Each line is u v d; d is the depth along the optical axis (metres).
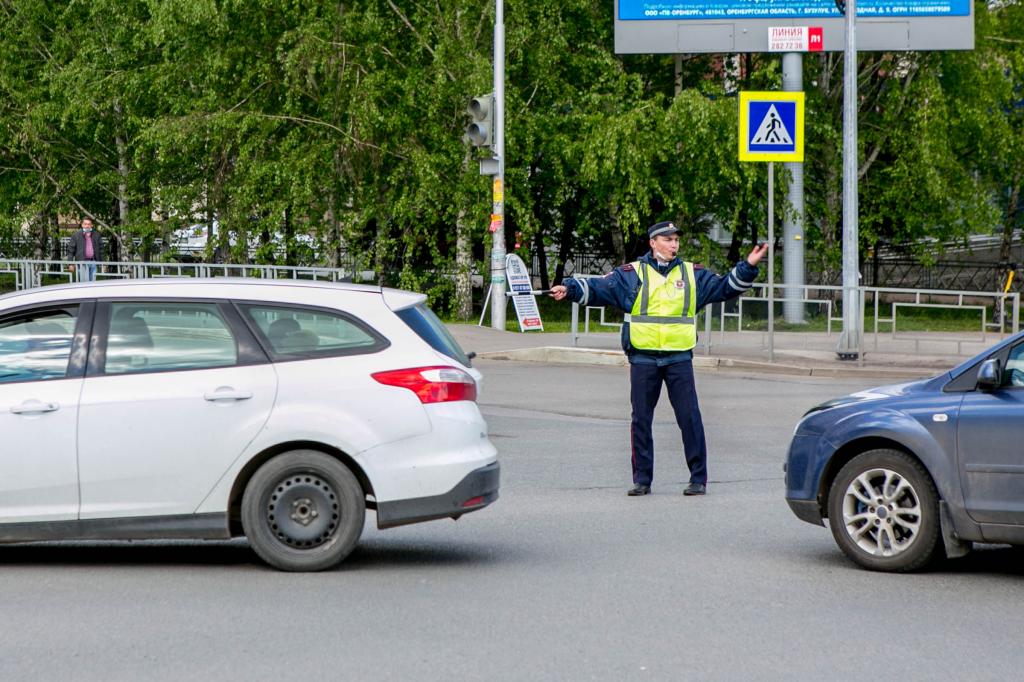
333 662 18.20
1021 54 95.19
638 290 32.19
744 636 19.62
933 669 17.92
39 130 102.94
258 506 23.75
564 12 91.75
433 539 27.27
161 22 86.38
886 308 66.38
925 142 89.06
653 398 32.34
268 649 18.86
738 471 35.91
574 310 69.56
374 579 23.47
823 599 22.06
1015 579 23.69
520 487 33.47
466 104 84.81
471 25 87.94
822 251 93.75
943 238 95.69
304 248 90.56
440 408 23.98
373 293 24.52
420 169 83.38
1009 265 104.31
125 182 104.31
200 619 20.56
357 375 23.84
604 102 86.94
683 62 98.69
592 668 17.94
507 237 101.12
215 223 100.69
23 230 114.75
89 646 19.02
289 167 84.56
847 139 64.88
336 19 85.06
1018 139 93.69
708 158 84.31
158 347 23.95
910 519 24.05
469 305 88.81
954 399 23.66
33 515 23.47
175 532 23.66
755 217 88.50
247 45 86.94
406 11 90.50
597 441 41.19
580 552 25.97
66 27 105.56
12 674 17.64
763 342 67.44
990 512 22.98
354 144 85.44
